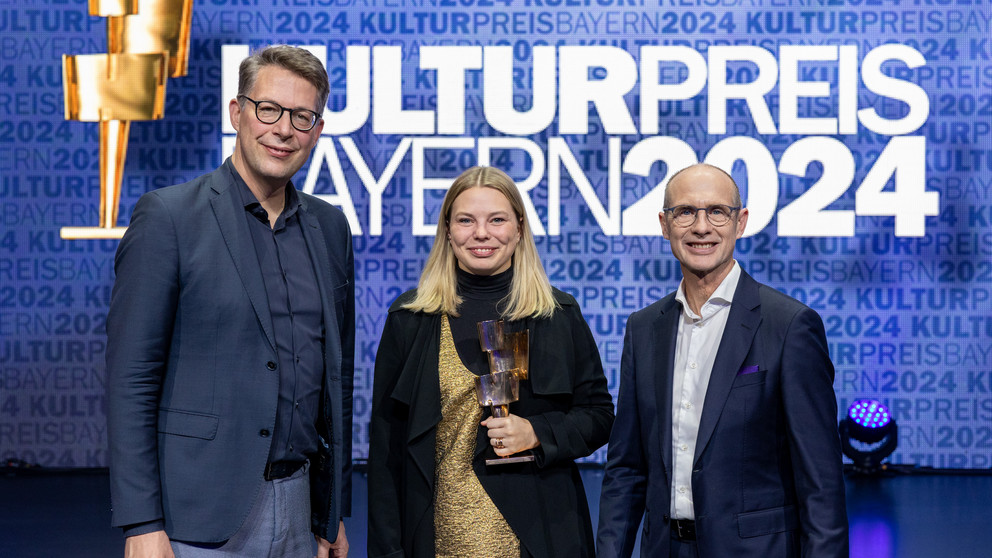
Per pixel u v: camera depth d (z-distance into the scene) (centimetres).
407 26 536
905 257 530
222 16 534
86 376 538
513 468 206
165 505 175
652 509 194
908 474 522
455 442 208
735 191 192
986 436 529
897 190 527
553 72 534
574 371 219
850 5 527
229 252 183
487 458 206
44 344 537
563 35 534
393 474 213
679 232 191
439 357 213
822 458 178
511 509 203
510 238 212
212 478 177
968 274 529
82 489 498
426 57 534
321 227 207
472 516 204
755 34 530
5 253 536
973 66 526
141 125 536
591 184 537
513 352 203
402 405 216
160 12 513
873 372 533
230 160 194
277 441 185
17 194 535
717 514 181
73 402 538
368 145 538
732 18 530
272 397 182
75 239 532
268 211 194
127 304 174
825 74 528
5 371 537
